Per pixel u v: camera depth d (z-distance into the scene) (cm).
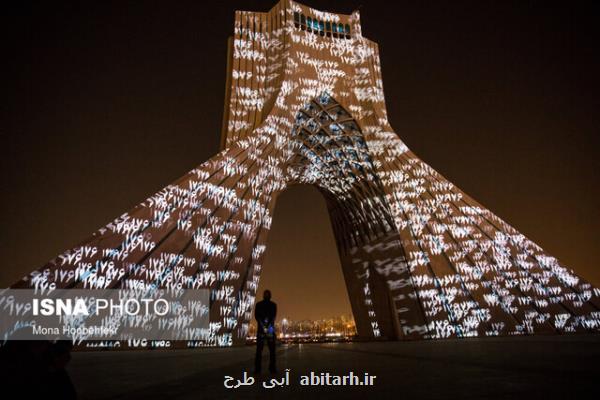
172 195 1912
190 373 730
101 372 762
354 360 933
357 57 3142
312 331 10188
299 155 3105
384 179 2855
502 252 2616
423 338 2466
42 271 1459
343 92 2995
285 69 2769
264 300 751
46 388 292
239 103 2777
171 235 1848
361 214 3300
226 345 1905
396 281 2777
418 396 404
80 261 1552
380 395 422
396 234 2786
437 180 2830
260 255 2244
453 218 2712
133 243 1716
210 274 1942
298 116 2845
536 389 411
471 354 941
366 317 3394
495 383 466
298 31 2978
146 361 1020
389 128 3006
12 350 290
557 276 2558
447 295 2523
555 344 1185
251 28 2991
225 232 2072
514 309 2466
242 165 2277
